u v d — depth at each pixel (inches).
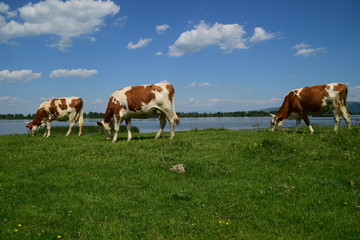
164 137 623.2
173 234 179.2
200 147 439.2
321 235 172.4
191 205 226.1
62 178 296.8
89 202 231.5
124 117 586.2
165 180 287.3
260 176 292.7
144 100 568.1
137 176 300.5
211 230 183.6
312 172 296.4
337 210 205.6
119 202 231.1
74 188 266.4
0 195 249.9
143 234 180.7
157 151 423.2
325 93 574.9
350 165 311.0
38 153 436.8
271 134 597.6
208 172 306.0
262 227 186.5
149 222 196.4
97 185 273.6
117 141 578.9
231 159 359.3
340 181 266.8
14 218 204.2
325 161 333.4
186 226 189.2
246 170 315.0
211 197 241.3
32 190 261.4
